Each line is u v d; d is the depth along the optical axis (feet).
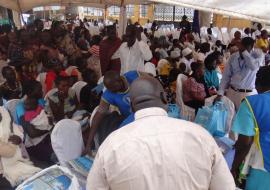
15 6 34.99
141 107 5.70
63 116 15.39
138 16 79.00
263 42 35.14
